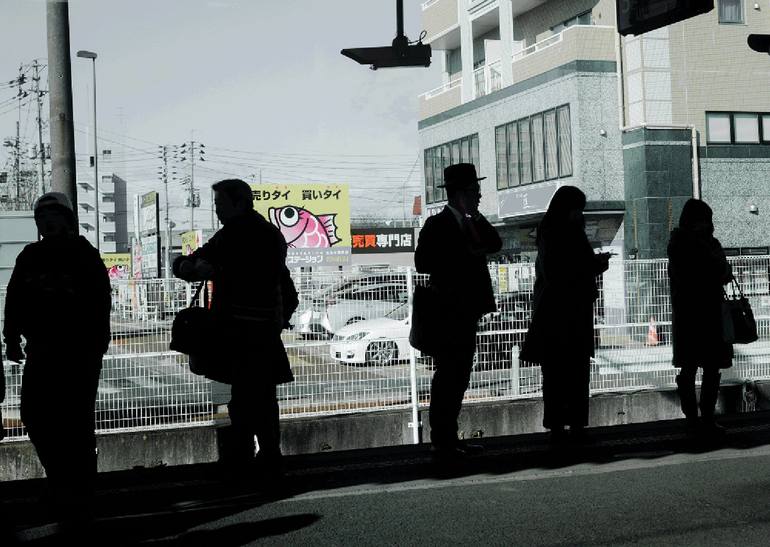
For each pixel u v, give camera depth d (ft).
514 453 21.48
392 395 27.81
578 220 21.83
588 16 88.63
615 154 81.15
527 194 86.17
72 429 16.57
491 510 16.51
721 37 80.74
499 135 93.40
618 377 30.14
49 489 18.93
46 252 16.42
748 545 14.08
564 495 17.49
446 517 16.11
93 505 17.52
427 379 28.19
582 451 21.66
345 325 27.58
